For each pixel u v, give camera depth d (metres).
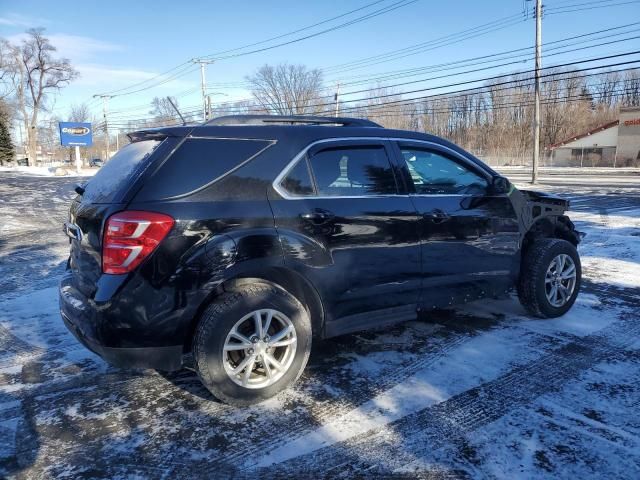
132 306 2.85
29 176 39.41
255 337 3.13
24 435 2.90
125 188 2.98
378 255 3.58
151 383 3.55
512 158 63.47
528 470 2.53
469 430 2.88
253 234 3.08
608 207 14.26
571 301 4.79
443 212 3.90
